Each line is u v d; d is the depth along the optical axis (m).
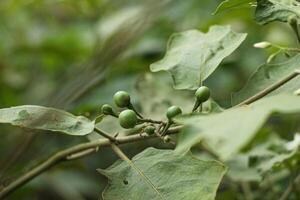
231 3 0.71
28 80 1.53
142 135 0.72
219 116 0.54
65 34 1.49
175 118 0.58
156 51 1.35
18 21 1.63
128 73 1.32
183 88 0.74
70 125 0.70
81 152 0.82
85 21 1.56
